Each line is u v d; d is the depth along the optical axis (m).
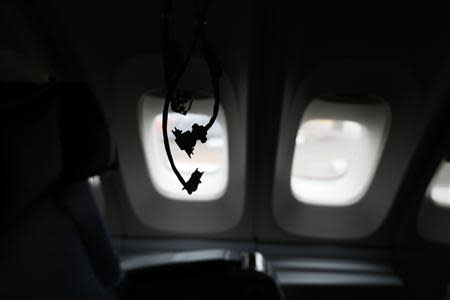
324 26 1.35
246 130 1.72
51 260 0.93
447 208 2.02
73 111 1.00
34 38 1.45
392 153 1.75
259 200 2.06
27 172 0.79
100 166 1.06
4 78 1.57
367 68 1.47
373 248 2.22
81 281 1.04
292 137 1.75
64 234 1.03
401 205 1.99
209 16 1.33
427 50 1.39
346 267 2.19
